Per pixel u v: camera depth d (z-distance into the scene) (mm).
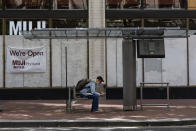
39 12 22312
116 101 21484
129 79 17016
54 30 15766
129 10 22469
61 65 22391
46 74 22422
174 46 22578
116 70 22438
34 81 22422
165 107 18469
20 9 22328
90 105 19609
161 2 22672
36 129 13328
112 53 22438
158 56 16734
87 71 22375
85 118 14711
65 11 22391
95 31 16328
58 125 13852
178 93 22672
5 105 19641
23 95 22344
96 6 22344
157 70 22625
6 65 22312
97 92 18469
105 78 22422
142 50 16703
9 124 13797
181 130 12930
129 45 16922
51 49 22391
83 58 22328
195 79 22672
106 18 22438
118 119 14367
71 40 22344
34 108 18312
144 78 22578
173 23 22656
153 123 13891
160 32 16328
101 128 13453
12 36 22281
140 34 16656
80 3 22562
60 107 18719
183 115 15547
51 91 22375
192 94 22688
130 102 17047
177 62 22625
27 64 22344
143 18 22516
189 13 22641
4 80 22328
